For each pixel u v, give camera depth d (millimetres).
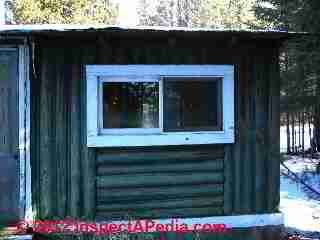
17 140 5133
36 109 5152
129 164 5293
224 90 5430
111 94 5277
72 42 5176
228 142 5426
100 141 5180
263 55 5570
